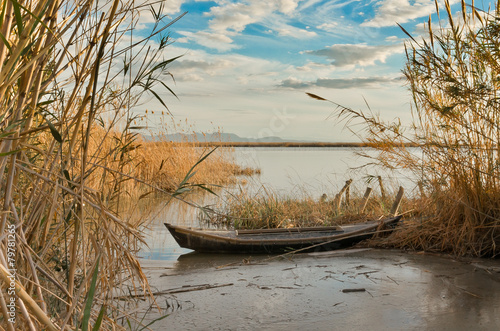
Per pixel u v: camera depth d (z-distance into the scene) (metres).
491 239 5.54
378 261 5.45
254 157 22.03
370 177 7.54
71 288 2.06
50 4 1.80
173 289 4.27
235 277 4.80
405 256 5.71
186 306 3.77
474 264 5.14
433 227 6.07
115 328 2.29
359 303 3.83
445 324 3.31
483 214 5.55
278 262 5.57
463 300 3.86
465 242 5.70
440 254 5.73
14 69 1.57
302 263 5.46
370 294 4.09
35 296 1.94
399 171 7.41
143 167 9.84
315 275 4.82
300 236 6.60
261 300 3.96
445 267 5.05
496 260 5.32
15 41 1.85
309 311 3.64
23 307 1.44
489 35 5.39
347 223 8.26
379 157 6.75
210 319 3.46
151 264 5.50
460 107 5.74
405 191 9.62
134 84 2.28
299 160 29.27
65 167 2.06
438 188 6.12
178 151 13.45
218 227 8.46
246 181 14.32
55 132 1.79
